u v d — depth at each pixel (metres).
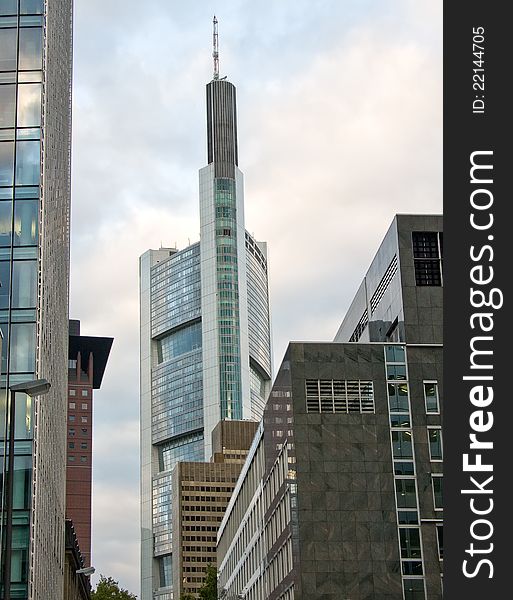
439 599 89.25
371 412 95.19
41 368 71.62
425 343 97.94
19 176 75.25
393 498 92.31
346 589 89.06
